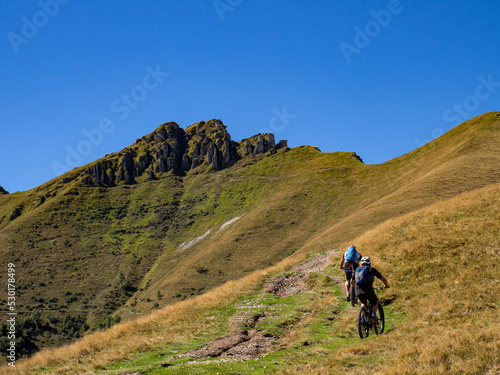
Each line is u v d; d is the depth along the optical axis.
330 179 184.00
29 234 177.75
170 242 173.00
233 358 10.05
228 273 120.25
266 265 119.56
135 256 161.12
